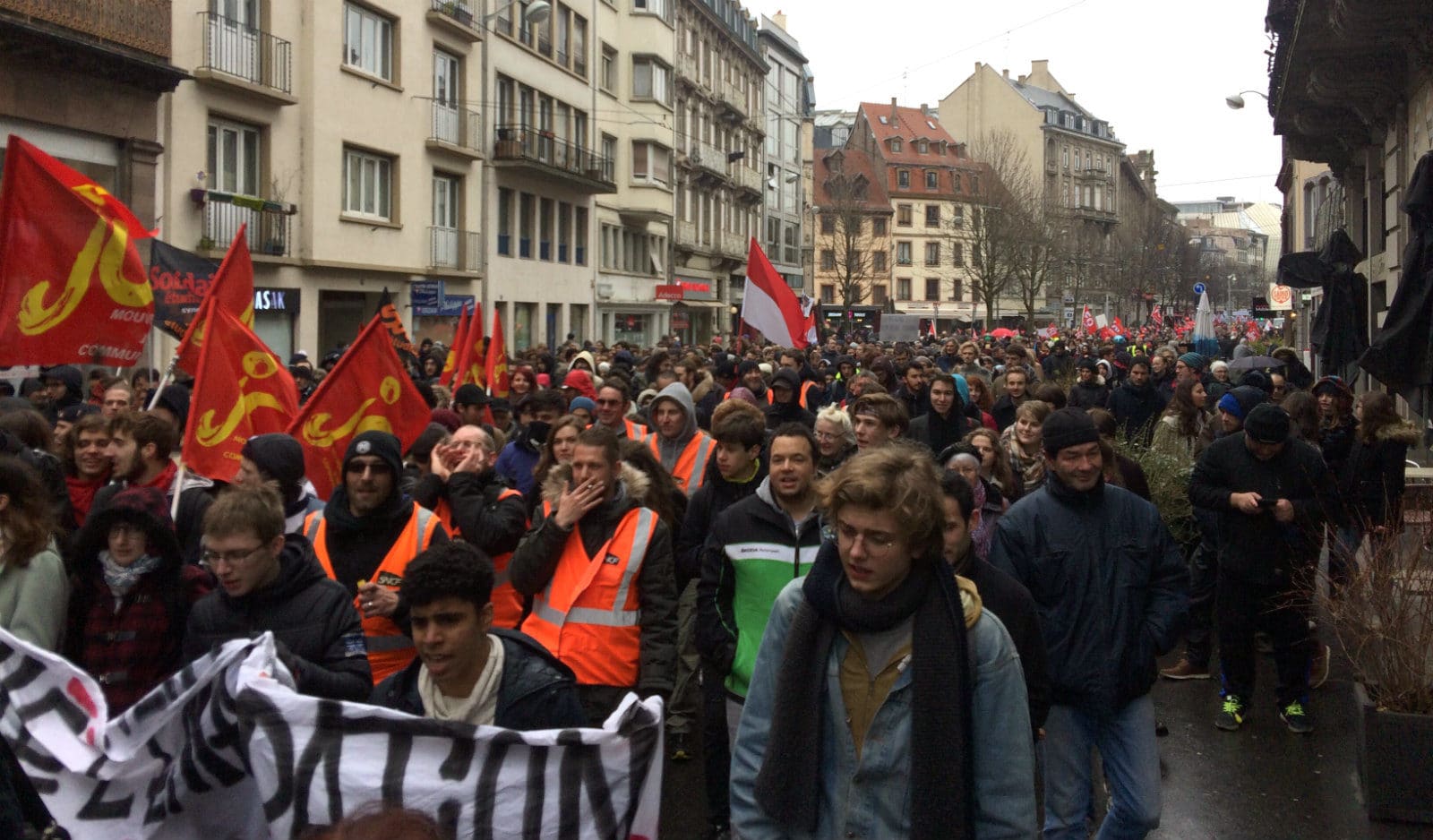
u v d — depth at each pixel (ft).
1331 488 21.76
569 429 21.81
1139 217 358.43
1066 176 349.61
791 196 239.91
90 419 19.81
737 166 194.90
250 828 11.00
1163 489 30.40
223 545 12.07
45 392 32.27
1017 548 15.20
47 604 13.35
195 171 66.74
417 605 10.61
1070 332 165.17
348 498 15.16
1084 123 366.22
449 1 96.07
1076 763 15.06
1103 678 14.73
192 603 13.84
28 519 13.38
